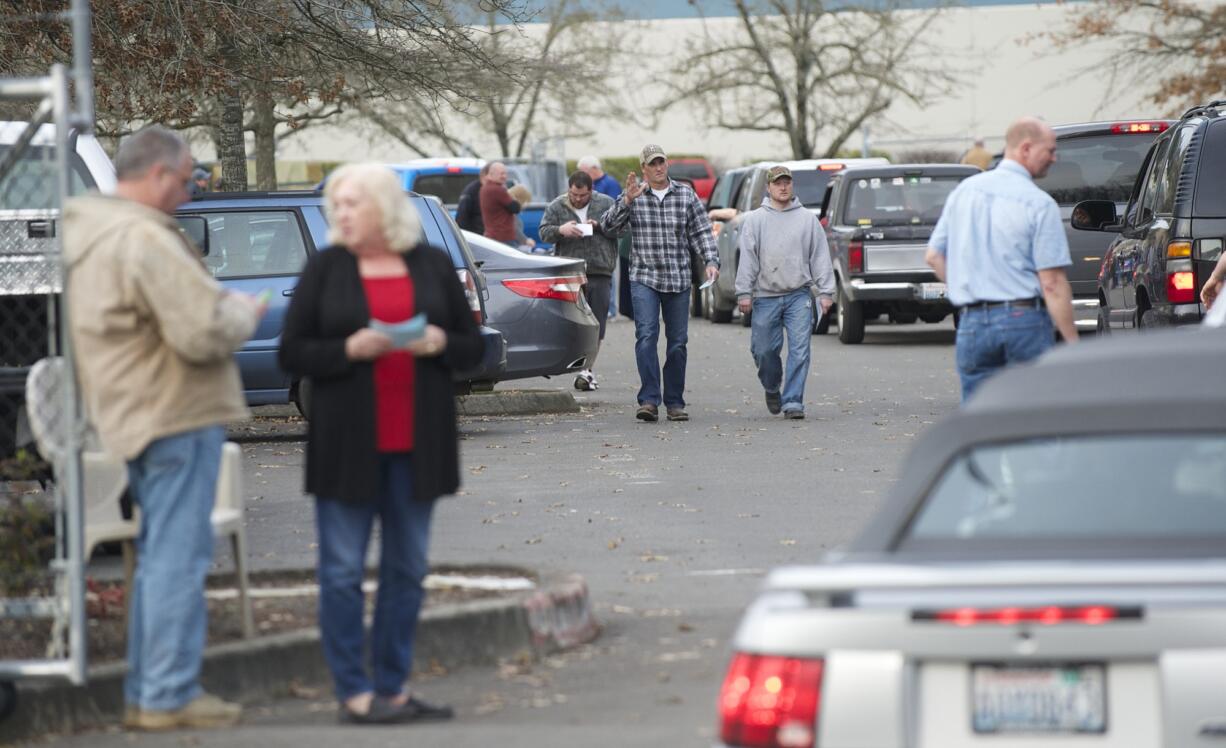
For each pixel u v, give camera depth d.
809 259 41.84
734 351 63.81
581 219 50.41
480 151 136.12
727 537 26.23
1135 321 39.00
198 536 16.44
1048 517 11.24
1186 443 11.38
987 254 25.56
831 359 59.44
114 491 19.11
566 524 27.53
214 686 17.48
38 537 17.91
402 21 56.00
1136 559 10.62
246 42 52.94
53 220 25.22
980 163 95.31
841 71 136.25
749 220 42.00
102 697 17.00
